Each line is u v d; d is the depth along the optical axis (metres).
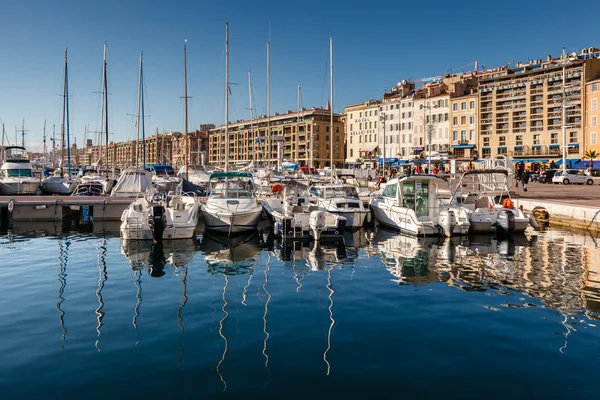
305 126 136.75
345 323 10.50
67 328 10.10
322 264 17.19
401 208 24.39
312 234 22.41
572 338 9.48
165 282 14.41
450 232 22.91
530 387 7.40
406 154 106.00
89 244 21.44
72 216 32.34
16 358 8.48
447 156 93.75
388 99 110.94
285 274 15.55
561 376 7.77
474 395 7.16
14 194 43.34
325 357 8.57
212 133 184.25
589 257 18.12
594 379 7.65
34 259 17.97
